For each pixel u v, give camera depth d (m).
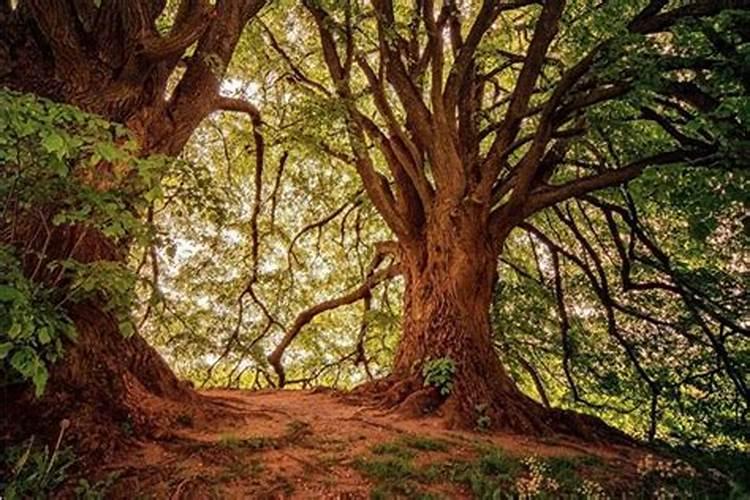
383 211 10.61
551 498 5.70
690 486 6.55
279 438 6.52
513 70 13.56
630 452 8.43
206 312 14.31
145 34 6.66
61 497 4.70
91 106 6.37
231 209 13.33
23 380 5.21
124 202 5.05
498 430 8.35
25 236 5.55
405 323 10.12
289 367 16.34
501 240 10.07
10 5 6.69
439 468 6.23
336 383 16.42
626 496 6.17
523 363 13.71
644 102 8.31
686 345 13.13
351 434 7.18
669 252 13.38
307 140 10.39
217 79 7.57
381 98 10.42
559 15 9.60
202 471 5.41
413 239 10.46
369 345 16.38
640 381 13.34
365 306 14.55
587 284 14.30
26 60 6.46
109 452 5.38
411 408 8.54
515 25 12.94
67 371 5.62
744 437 11.56
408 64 11.20
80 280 4.80
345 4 9.67
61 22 6.33
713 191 7.90
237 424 6.88
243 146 14.11
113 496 4.91
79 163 5.07
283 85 13.07
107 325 6.24
